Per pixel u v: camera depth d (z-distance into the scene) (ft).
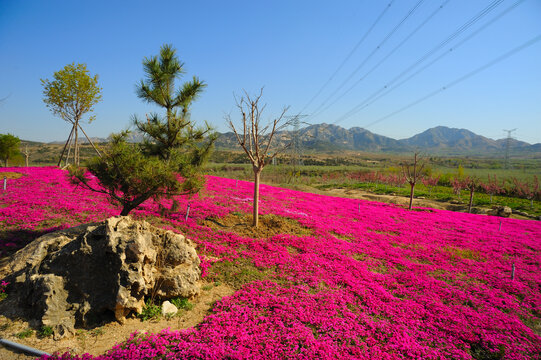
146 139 43.88
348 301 32.19
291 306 29.63
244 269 37.86
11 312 24.63
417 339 26.84
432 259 49.03
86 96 103.09
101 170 39.27
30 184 73.56
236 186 105.91
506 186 179.22
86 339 22.72
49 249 29.91
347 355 23.06
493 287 39.88
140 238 27.48
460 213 99.96
